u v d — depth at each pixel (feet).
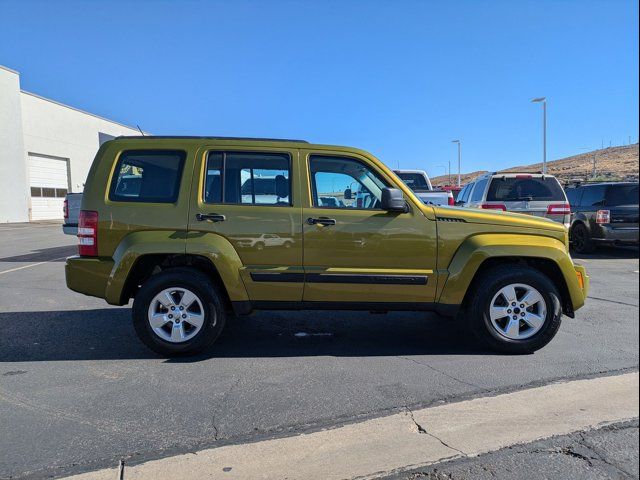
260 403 12.48
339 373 14.58
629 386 13.57
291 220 15.66
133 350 16.70
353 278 15.66
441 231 15.90
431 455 10.04
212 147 16.02
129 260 15.31
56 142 113.91
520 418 11.67
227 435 10.85
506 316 16.19
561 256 16.12
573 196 45.60
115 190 15.90
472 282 16.40
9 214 98.07
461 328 19.58
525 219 16.51
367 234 15.69
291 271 15.60
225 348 16.92
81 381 13.96
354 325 19.98
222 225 15.56
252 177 16.05
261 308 16.06
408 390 13.32
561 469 9.54
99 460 9.84
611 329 19.47
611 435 10.87
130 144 16.10
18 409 12.16
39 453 10.09
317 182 16.20
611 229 40.91
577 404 12.43
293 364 15.37
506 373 14.60
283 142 16.29
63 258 42.37
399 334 18.75
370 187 16.34
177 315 15.67
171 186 15.90
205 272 16.35
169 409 12.15
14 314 21.70
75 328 19.42
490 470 9.51
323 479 9.20
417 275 15.80
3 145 96.17
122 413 11.94
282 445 10.41
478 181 37.83
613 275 32.65
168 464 9.68
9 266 37.24
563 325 20.06
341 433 10.93
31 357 15.99
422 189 39.78
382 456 10.00
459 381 13.97
